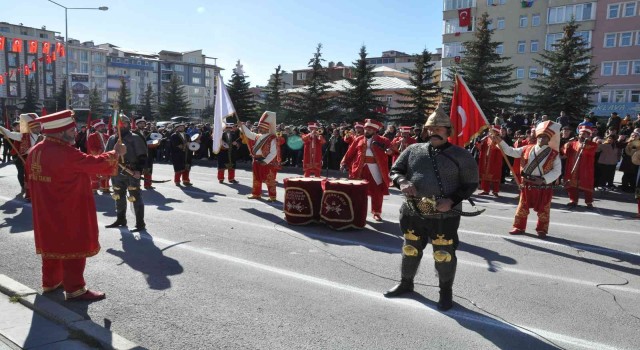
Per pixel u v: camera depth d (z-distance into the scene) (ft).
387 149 30.25
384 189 30.30
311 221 28.50
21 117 33.68
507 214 34.58
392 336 14.23
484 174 44.83
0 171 59.00
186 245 23.95
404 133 48.73
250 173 60.34
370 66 130.11
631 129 57.26
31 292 16.48
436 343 13.84
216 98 38.91
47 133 15.58
